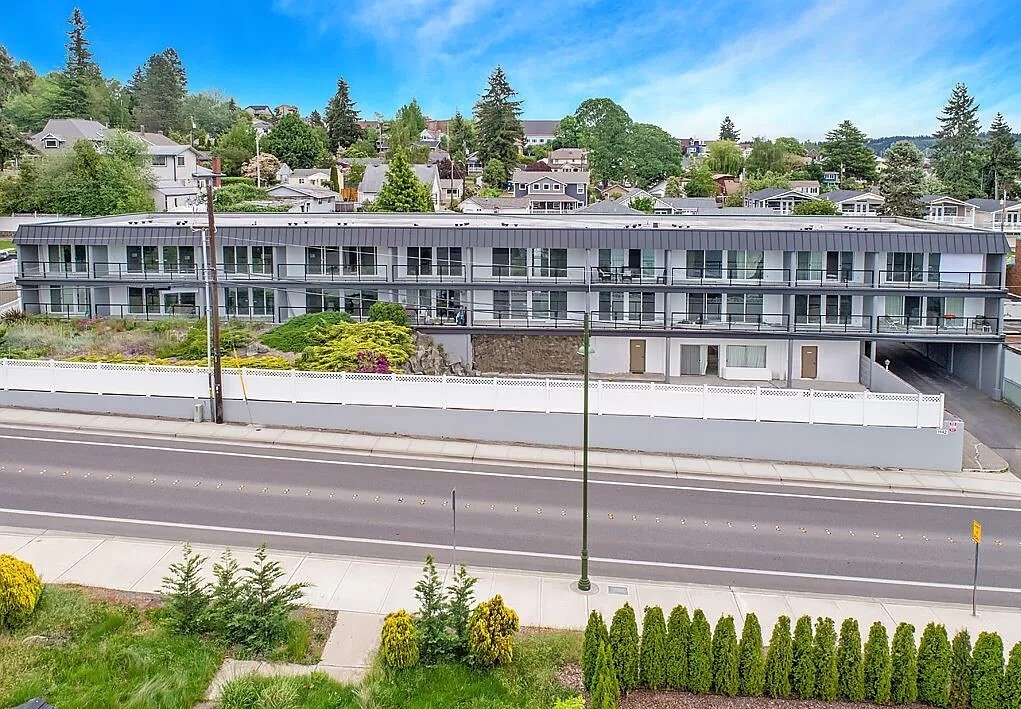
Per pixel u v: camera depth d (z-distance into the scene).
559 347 48.62
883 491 31.45
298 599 21.19
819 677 17.42
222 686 17.05
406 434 35.25
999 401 44.78
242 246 48.84
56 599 20.45
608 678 16.36
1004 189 119.50
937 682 17.20
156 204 88.00
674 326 47.59
